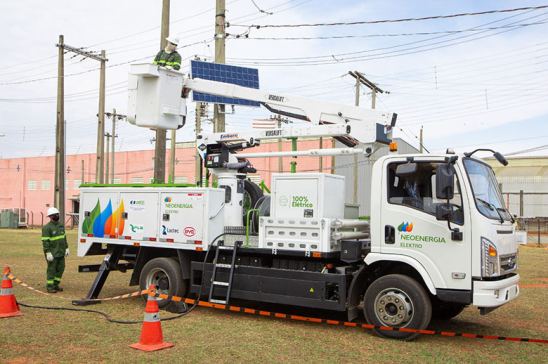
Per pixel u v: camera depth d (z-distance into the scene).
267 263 8.77
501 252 7.25
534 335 8.06
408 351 6.85
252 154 10.09
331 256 7.92
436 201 7.29
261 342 7.17
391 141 8.82
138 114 9.96
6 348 6.64
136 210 9.77
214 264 8.85
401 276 7.43
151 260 9.59
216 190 9.09
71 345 6.83
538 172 48.44
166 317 8.72
